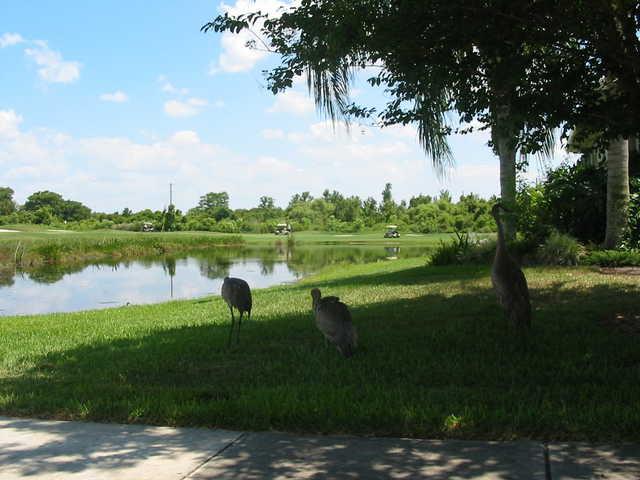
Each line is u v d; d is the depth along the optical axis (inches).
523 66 303.3
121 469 183.3
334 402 234.1
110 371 320.5
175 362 334.6
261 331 412.2
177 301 729.0
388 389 257.8
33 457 194.4
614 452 184.2
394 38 308.2
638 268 644.7
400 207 4687.5
